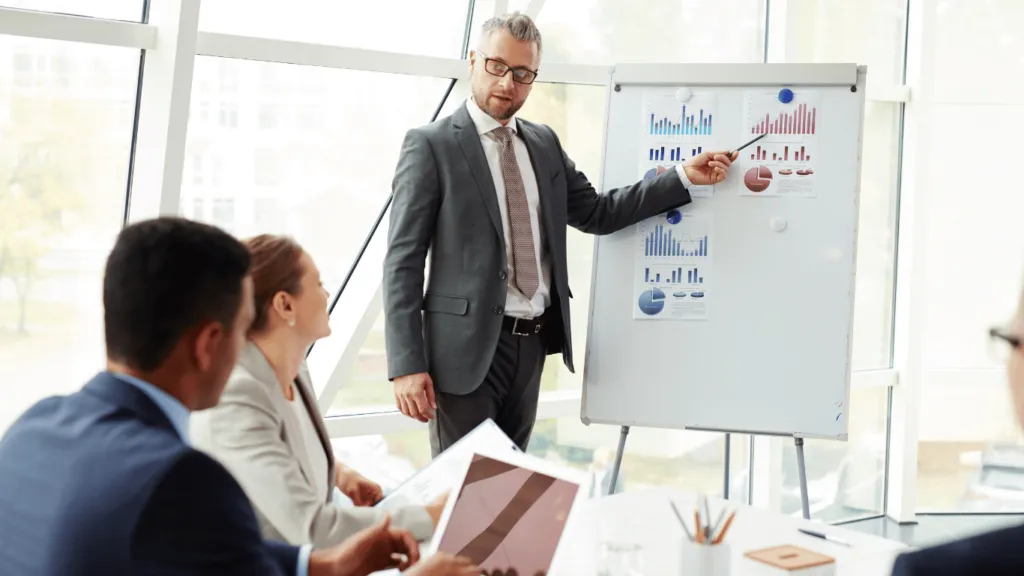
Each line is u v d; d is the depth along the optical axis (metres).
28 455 1.45
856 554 2.16
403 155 3.45
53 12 3.45
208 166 4.04
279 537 2.03
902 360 5.36
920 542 5.08
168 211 3.65
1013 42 5.34
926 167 5.24
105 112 3.66
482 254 3.37
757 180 3.83
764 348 3.81
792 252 3.80
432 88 4.50
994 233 5.44
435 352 3.38
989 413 5.50
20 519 1.40
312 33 4.05
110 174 3.74
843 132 3.80
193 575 1.33
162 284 1.46
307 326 2.20
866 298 5.42
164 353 1.48
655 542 2.23
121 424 1.44
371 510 2.09
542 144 3.58
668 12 4.91
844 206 3.79
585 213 3.79
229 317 1.52
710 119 3.87
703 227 3.84
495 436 2.32
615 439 5.18
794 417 3.78
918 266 5.29
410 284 3.34
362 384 4.64
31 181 3.60
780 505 5.17
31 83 3.50
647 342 3.86
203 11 3.78
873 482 5.52
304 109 4.19
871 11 5.23
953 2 5.29
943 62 5.32
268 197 4.23
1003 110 5.38
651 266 3.86
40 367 3.80
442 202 3.40
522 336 3.44
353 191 4.46
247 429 2.07
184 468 1.36
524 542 1.86
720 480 5.32
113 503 1.33
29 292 3.71
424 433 4.79
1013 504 5.54
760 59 5.10
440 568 1.74
